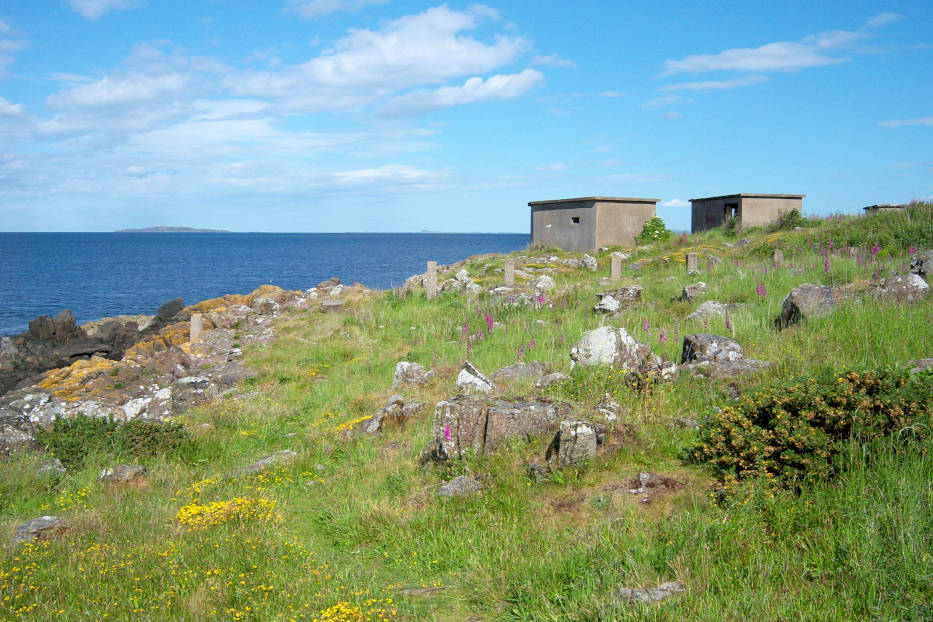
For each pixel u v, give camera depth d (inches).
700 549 223.0
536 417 365.1
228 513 330.0
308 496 375.9
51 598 247.9
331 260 4985.2
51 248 7795.3
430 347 709.9
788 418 272.2
